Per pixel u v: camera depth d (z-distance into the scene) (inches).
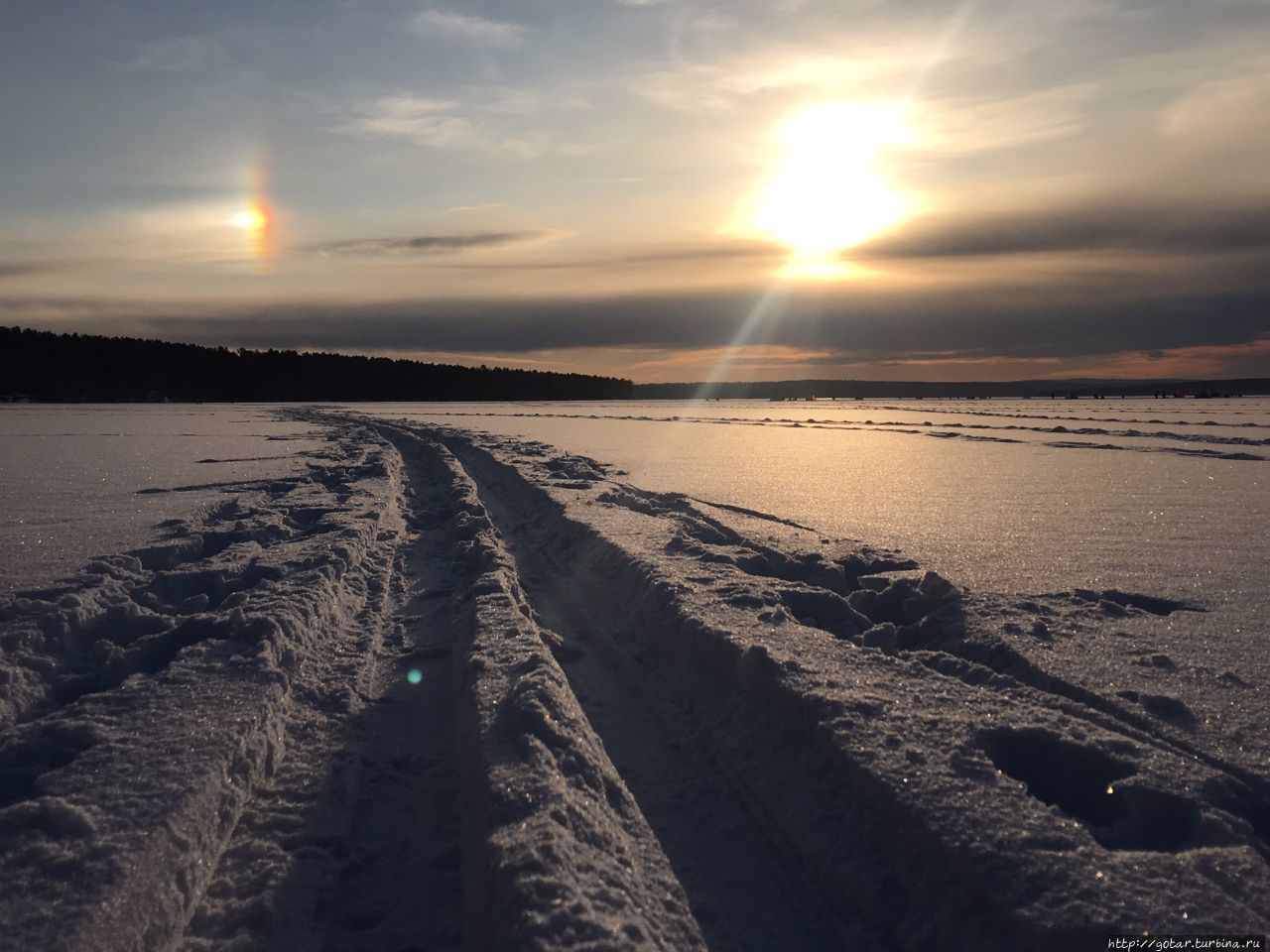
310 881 116.0
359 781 143.3
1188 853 105.4
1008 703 150.5
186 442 826.2
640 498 406.6
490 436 866.8
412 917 110.7
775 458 636.1
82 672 179.5
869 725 138.3
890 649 187.8
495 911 101.3
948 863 106.4
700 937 103.8
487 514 390.6
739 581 228.2
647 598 224.1
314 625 209.6
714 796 139.9
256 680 164.6
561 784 125.3
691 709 171.2
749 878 118.8
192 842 115.1
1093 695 153.6
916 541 299.7
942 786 119.3
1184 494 420.8
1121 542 297.1
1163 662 170.2
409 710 175.0
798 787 133.3
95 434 956.6
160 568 275.0
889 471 537.0
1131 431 891.4
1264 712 146.6
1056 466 559.2
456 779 144.4
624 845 118.0
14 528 324.2
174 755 132.0
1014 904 97.2
